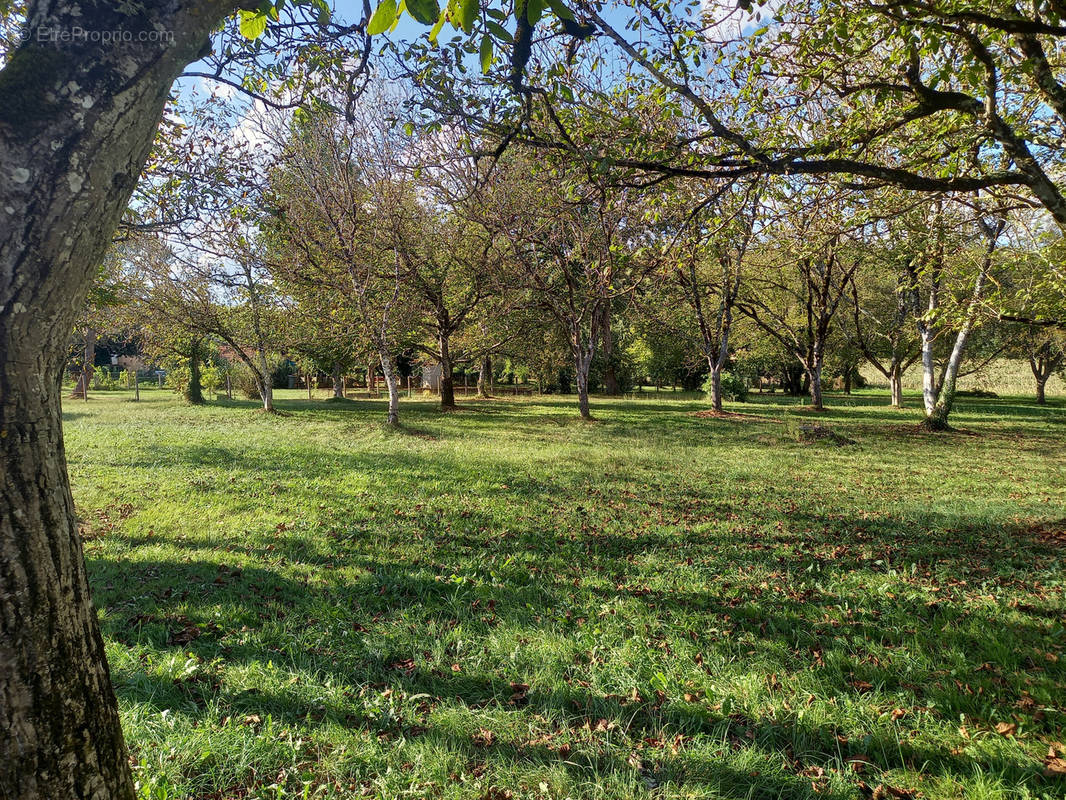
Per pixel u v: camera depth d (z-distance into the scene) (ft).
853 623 15.31
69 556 5.14
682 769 9.84
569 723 11.21
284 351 85.56
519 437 55.98
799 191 23.79
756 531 24.45
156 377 159.12
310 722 10.94
